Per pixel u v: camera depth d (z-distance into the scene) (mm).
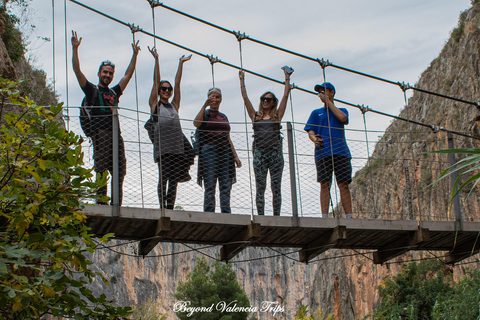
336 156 9500
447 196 25375
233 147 9141
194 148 8969
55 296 5656
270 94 9375
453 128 28094
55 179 5863
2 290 5398
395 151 34781
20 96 6355
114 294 64500
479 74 27703
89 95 8578
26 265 5574
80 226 6219
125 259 67688
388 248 10117
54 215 5953
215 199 8812
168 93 8984
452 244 10539
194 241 9008
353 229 9148
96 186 6012
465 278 16828
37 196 5863
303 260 9680
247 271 76500
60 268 5727
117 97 8844
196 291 40406
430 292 20016
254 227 8500
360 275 40812
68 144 6230
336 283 46844
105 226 8273
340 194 9445
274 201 9031
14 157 6020
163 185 8711
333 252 48156
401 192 31391
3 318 5703
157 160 8695
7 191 5930
